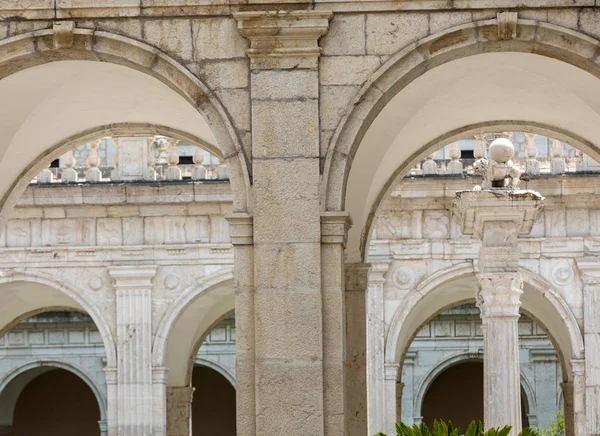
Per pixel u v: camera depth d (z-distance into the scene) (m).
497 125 20.97
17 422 43.44
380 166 20.36
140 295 31.48
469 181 31.36
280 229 15.41
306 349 15.26
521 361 39.56
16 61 15.98
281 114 15.55
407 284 31.41
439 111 19.86
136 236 31.77
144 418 31.22
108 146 38.28
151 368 31.31
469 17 15.65
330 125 15.61
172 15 15.80
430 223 31.59
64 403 43.69
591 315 30.72
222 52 15.74
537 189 31.12
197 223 31.77
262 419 15.20
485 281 17.30
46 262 31.69
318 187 15.45
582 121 20.02
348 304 20.86
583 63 15.74
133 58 15.80
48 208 31.80
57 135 20.73
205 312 32.91
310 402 15.20
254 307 15.38
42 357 39.44
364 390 20.64
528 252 31.05
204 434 43.72
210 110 15.73
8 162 20.33
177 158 32.56
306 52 15.61
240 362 15.38
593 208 31.19
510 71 18.39
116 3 15.77
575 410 30.59
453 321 39.44
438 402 43.56
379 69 15.61
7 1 15.79
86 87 19.11
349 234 20.83
